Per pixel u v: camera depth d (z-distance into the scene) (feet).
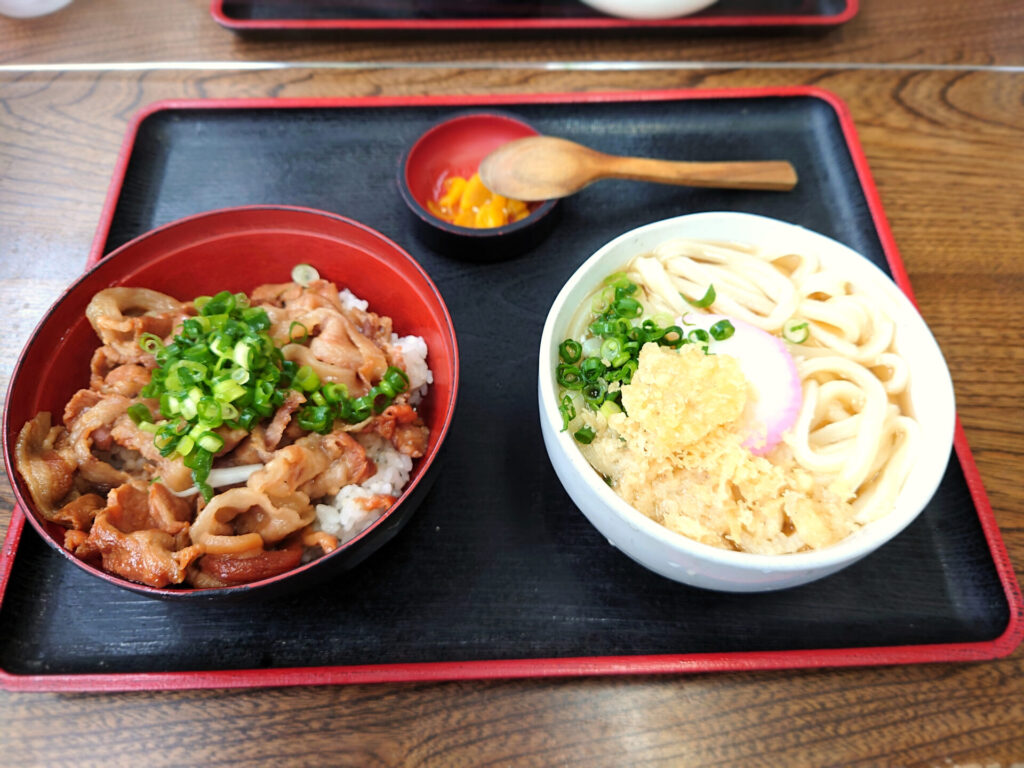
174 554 0.94
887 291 1.07
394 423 1.09
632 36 1.55
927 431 1.01
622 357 1.02
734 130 1.44
